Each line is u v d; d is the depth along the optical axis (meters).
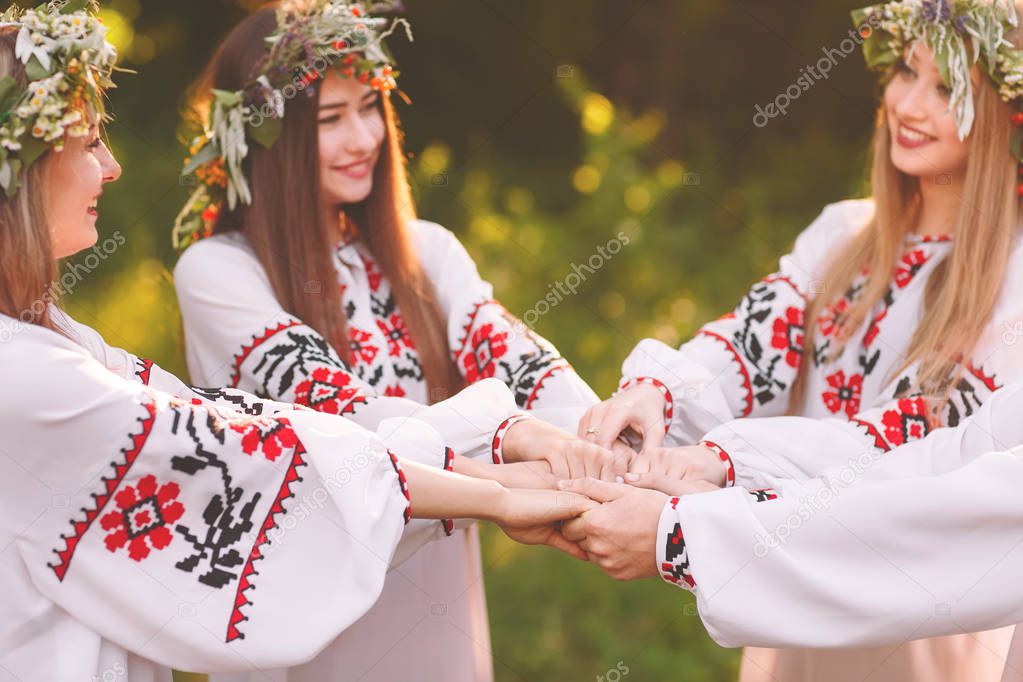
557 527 2.17
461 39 6.77
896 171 2.31
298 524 1.81
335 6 2.39
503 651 3.86
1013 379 2.09
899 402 2.20
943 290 2.20
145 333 4.98
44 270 1.75
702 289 5.48
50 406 1.68
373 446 1.86
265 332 2.36
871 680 2.21
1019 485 1.83
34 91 1.71
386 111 2.50
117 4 6.27
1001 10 2.10
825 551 1.89
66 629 1.74
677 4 6.72
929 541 1.86
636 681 3.74
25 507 1.72
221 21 6.48
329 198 2.46
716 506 1.96
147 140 6.00
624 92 6.77
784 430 2.27
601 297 5.43
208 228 2.54
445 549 2.52
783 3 6.70
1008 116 2.14
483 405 2.36
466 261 2.72
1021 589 1.84
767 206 6.16
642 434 2.39
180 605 1.74
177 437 1.75
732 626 1.90
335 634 1.76
